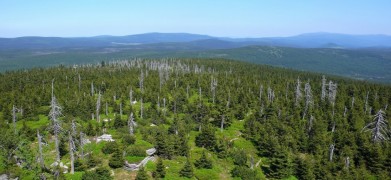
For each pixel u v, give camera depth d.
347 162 67.69
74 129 66.44
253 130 87.62
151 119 95.94
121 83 140.50
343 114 101.50
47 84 135.75
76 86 133.12
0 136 62.09
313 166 69.12
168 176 62.03
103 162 65.50
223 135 86.56
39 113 101.44
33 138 75.06
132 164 63.19
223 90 129.38
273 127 87.94
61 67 190.00
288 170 67.62
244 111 105.25
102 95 124.56
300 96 116.62
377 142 74.69
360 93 131.88
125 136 73.12
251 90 134.12
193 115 99.50
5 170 56.69
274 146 76.00
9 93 116.31
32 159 58.19
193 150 76.19
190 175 63.19
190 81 149.12
